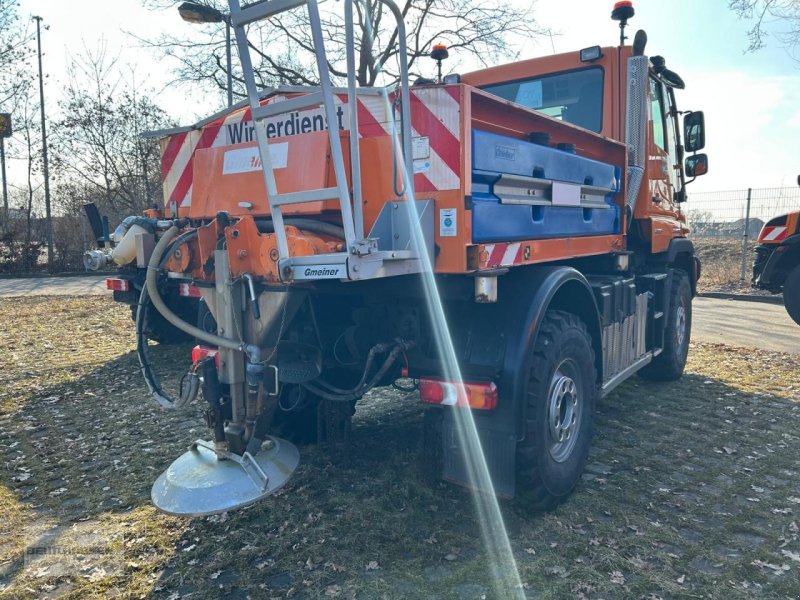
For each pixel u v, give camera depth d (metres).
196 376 2.93
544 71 5.12
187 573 2.67
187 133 3.71
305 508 3.21
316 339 3.34
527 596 2.48
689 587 2.56
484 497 3.20
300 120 2.97
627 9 4.80
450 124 2.64
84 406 5.12
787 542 2.92
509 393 2.91
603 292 3.95
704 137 5.91
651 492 3.45
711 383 5.86
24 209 21.16
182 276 2.92
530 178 3.18
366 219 2.84
